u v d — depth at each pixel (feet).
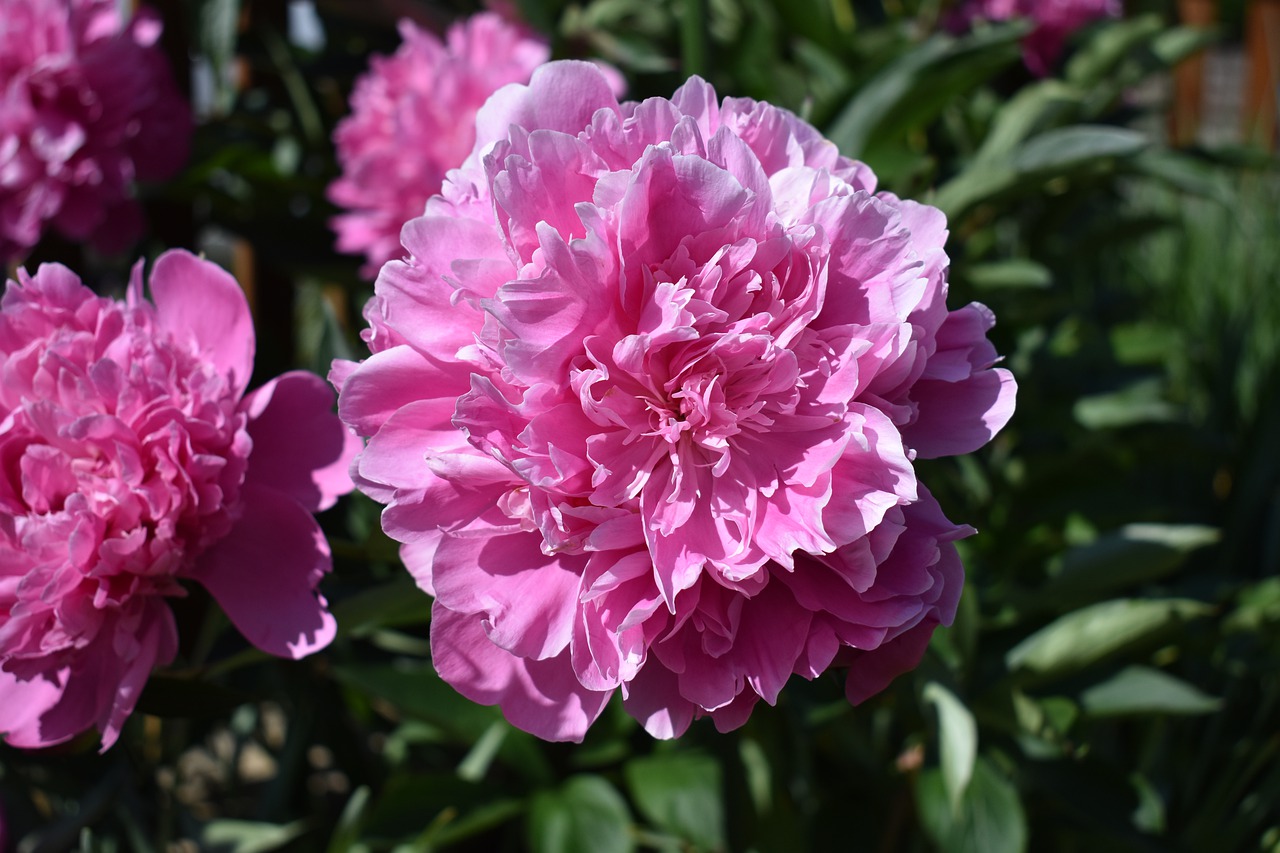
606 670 1.38
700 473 1.41
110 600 1.54
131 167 2.39
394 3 2.86
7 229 2.33
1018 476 2.63
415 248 1.42
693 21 2.09
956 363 1.45
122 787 2.02
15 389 1.58
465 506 1.41
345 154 2.70
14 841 2.13
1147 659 2.24
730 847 1.98
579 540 1.39
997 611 2.22
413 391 1.42
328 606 1.71
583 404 1.38
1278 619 2.21
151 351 1.58
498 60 2.46
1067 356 2.82
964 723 1.77
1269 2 6.64
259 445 1.64
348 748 2.37
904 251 1.40
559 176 1.40
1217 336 3.76
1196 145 3.33
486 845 2.40
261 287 3.31
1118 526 2.60
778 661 1.40
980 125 2.90
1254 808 2.32
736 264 1.39
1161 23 3.03
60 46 2.31
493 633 1.38
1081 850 2.33
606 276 1.38
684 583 1.36
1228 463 2.96
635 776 2.14
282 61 3.17
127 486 1.54
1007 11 3.14
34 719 1.57
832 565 1.38
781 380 1.39
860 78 2.21
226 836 2.07
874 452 1.37
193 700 1.67
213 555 1.60
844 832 2.16
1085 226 3.51
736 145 1.40
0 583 1.53
